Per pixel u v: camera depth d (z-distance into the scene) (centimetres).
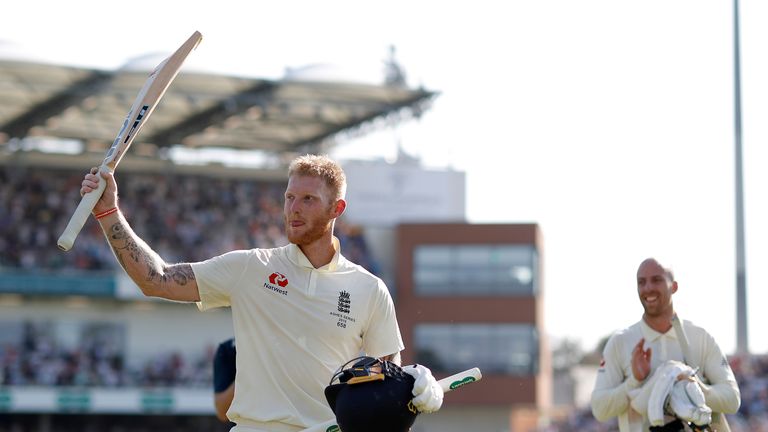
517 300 5031
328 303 634
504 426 5009
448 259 5056
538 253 5134
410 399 570
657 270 866
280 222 4878
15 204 4478
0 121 4478
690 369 828
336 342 634
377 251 5144
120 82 4022
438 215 5269
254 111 4419
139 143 4822
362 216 5209
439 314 5025
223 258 633
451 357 5016
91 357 4356
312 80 4150
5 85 4038
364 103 4416
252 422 629
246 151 5072
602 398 882
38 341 4378
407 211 5241
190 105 4375
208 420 4491
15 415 4262
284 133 4847
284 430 621
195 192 4831
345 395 571
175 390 4200
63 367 4141
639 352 861
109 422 4378
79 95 4106
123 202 4628
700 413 809
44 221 4462
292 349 628
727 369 873
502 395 4981
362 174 5216
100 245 4400
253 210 4875
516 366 5016
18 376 4053
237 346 634
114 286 4306
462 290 5044
